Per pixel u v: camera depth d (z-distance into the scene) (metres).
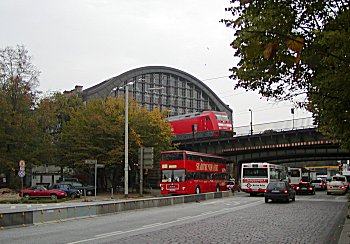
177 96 108.69
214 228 17.47
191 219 21.34
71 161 57.09
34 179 73.62
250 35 6.53
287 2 6.53
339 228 17.67
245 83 8.09
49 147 57.34
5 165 53.53
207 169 46.78
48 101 58.88
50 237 14.69
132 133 53.59
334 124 10.27
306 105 11.47
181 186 41.44
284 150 64.69
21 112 55.91
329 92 7.99
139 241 13.70
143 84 101.06
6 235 15.31
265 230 16.84
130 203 26.78
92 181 63.81
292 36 6.42
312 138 55.78
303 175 62.91
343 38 6.47
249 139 61.34
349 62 6.78
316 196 48.41
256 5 6.70
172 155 42.34
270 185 35.19
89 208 22.91
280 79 7.86
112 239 14.16
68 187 46.34
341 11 6.67
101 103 59.00
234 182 67.69
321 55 6.72
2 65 56.25
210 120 65.62
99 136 54.44
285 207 29.70
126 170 39.16
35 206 31.59
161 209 28.22
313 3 6.50
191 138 68.19
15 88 55.88
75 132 55.91
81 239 14.14
